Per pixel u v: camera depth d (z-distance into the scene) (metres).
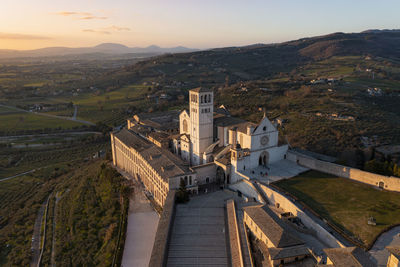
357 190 85.31
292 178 95.31
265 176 96.25
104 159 170.62
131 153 127.38
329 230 66.31
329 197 81.62
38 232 102.81
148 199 103.75
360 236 63.38
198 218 82.06
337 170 96.44
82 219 101.06
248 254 64.62
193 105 111.56
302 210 74.69
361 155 123.06
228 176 101.88
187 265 64.88
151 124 150.25
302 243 60.00
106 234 86.88
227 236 74.12
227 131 111.06
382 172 95.69
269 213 69.81
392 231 64.69
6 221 115.25
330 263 53.88
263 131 102.81
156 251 66.25
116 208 99.88
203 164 109.75
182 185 91.31
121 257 73.94
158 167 100.56
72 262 81.06
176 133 139.88
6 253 94.06
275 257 56.31
